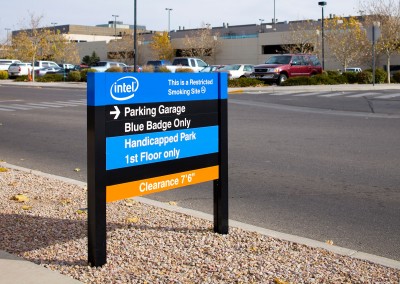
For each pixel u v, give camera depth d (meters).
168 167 5.16
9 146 12.43
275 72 33.44
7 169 9.30
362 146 11.88
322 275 4.52
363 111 19.47
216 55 73.25
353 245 5.68
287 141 12.66
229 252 5.08
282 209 7.06
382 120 16.72
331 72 37.66
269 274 4.54
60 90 35.47
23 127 15.88
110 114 4.64
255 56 69.69
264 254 5.04
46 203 6.87
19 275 4.54
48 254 5.04
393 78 38.69
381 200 7.48
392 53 51.97
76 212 6.42
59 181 8.29
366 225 6.38
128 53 78.19
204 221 6.12
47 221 6.06
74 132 14.70
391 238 5.91
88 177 4.63
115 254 5.01
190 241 5.38
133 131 4.84
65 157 10.98
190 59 40.03
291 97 25.53
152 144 5.00
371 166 9.74
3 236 5.53
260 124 15.90
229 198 7.62
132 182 4.86
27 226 5.87
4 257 4.92
